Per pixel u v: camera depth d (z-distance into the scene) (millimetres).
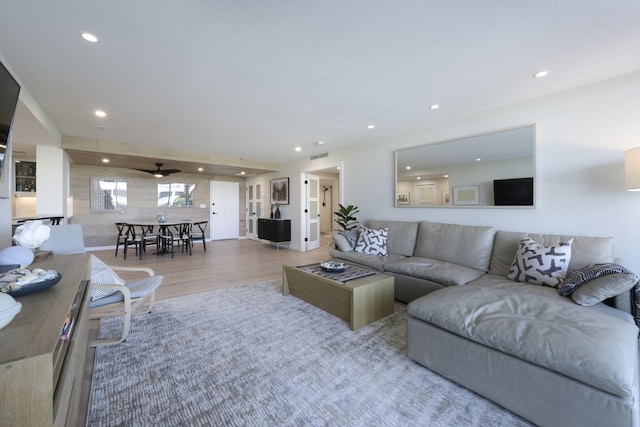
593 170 2527
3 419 653
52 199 4332
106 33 1773
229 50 1985
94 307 2002
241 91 2676
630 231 2369
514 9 1574
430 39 1863
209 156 5910
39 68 2213
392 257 3471
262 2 1505
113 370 1761
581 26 1723
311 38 1849
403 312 2746
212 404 1481
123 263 4965
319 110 3203
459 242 3086
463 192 3410
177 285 3629
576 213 2623
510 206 3018
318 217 7047
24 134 3547
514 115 2986
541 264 2289
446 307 1729
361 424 1349
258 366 1830
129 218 6785
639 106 2307
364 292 2422
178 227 7215
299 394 1565
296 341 2162
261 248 6824
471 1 1507
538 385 1317
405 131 4055
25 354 668
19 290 979
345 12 1594
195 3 1507
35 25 1682
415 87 2604
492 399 1479
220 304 2932
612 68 2264
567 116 2656
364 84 2535
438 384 1651
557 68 2258
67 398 978
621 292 1659
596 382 1160
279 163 7129
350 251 3836
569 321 1453
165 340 2156
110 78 2393
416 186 3924
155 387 1607
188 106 3055
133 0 1478
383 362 1881
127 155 5016
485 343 1498
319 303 2832
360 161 4762
